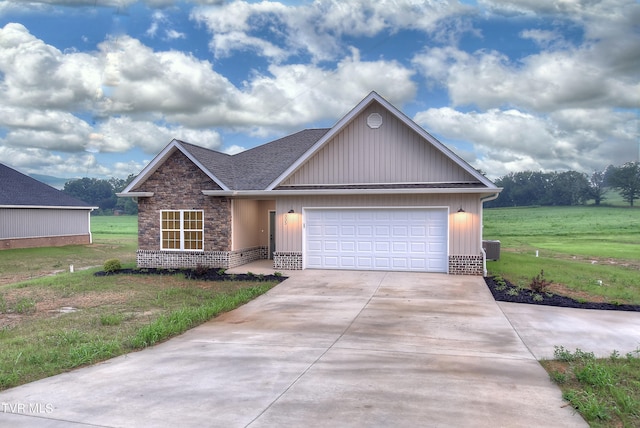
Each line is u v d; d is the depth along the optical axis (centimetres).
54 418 540
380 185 1766
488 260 2277
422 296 1350
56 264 2441
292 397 598
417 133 1748
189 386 646
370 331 984
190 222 1977
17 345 898
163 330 943
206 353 823
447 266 1716
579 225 4638
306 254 1855
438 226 1733
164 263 1995
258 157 2270
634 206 5384
